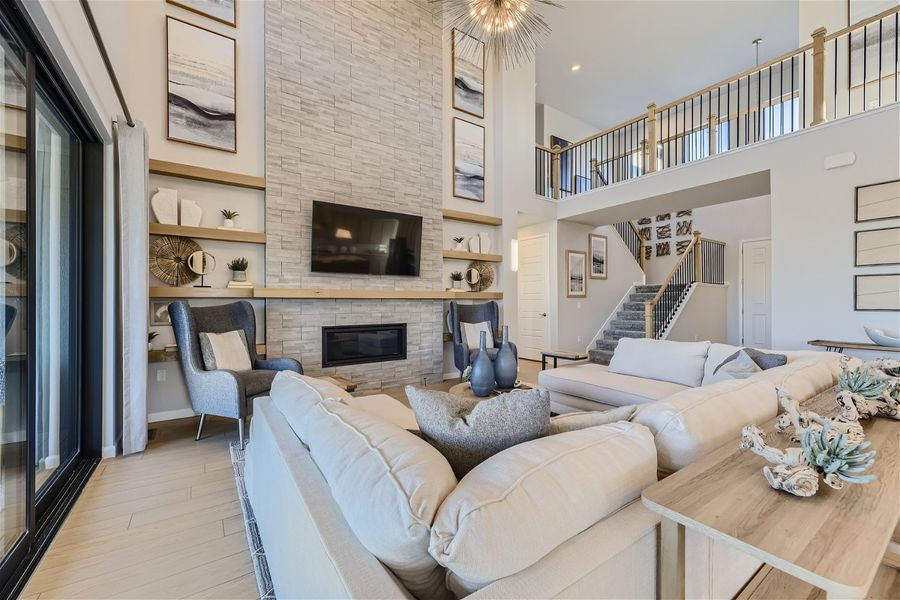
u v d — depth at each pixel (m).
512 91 6.08
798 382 1.76
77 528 1.87
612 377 3.24
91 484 2.30
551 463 0.84
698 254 7.14
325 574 0.75
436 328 5.07
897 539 1.24
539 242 7.04
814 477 0.86
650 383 3.02
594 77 7.69
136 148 2.75
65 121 2.29
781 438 1.18
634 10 5.93
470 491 0.75
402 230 4.70
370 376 4.52
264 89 3.96
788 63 7.27
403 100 4.81
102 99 2.35
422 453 0.88
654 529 0.85
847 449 0.89
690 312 6.80
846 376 1.60
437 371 5.06
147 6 3.43
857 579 0.62
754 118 7.53
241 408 2.84
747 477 0.95
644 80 7.80
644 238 8.96
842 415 1.33
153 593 1.47
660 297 6.87
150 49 3.43
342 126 4.35
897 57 4.24
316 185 4.18
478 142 5.76
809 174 3.97
